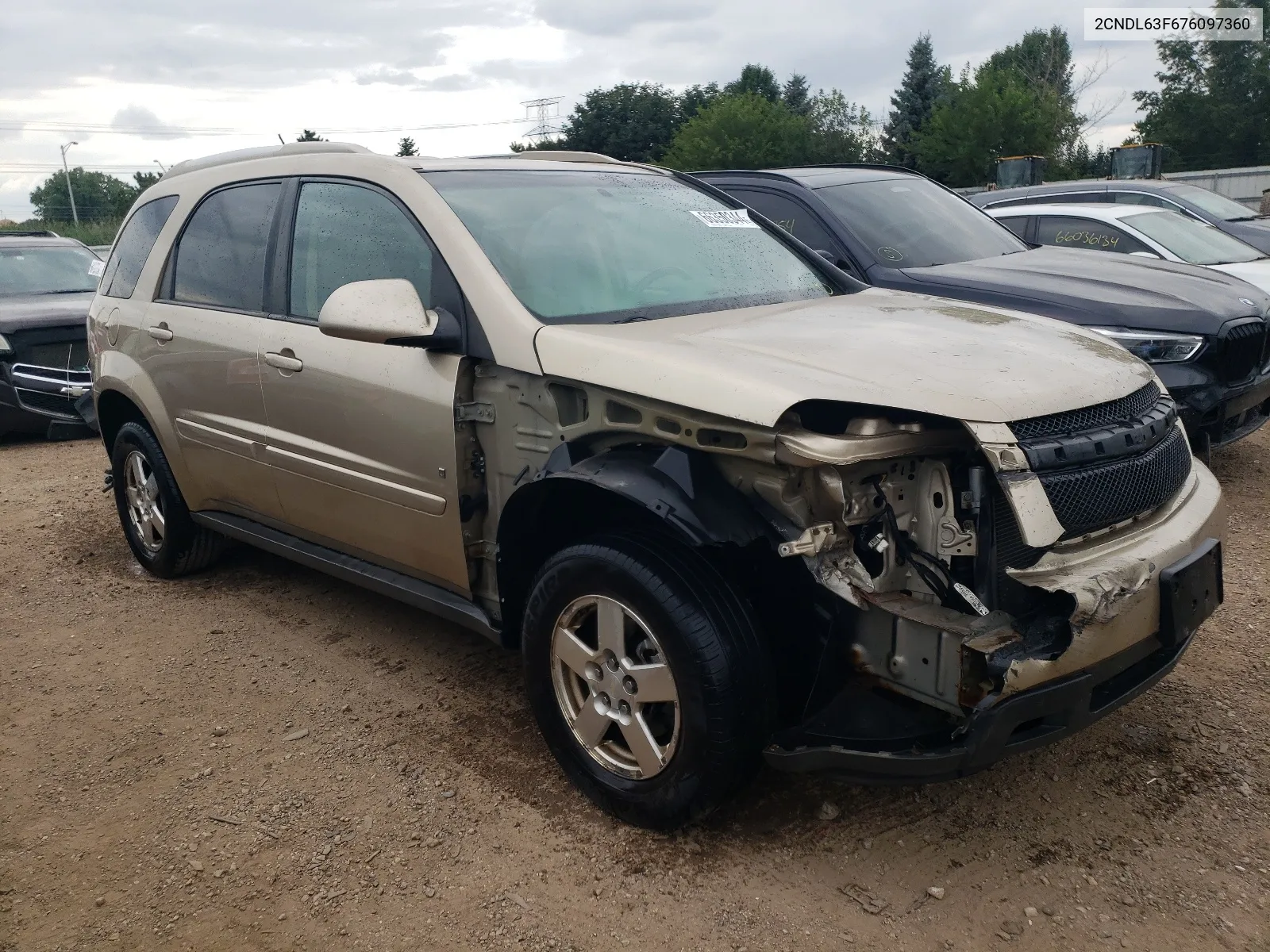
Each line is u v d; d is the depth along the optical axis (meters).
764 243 4.21
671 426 2.80
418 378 3.39
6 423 9.07
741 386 2.63
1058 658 2.45
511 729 3.61
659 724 2.93
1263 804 3.03
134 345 4.86
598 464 2.87
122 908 2.76
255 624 4.65
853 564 2.60
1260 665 3.86
